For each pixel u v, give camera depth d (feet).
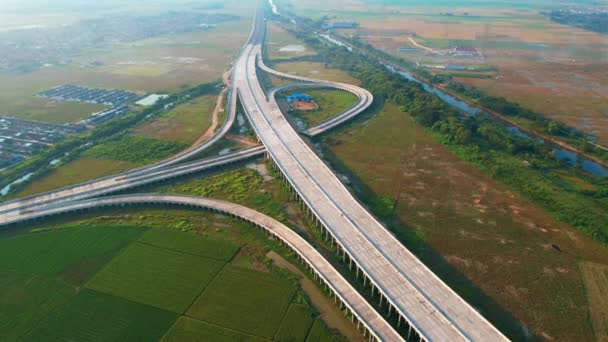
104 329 329.31
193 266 394.73
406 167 579.07
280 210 485.15
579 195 495.82
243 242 429.79
